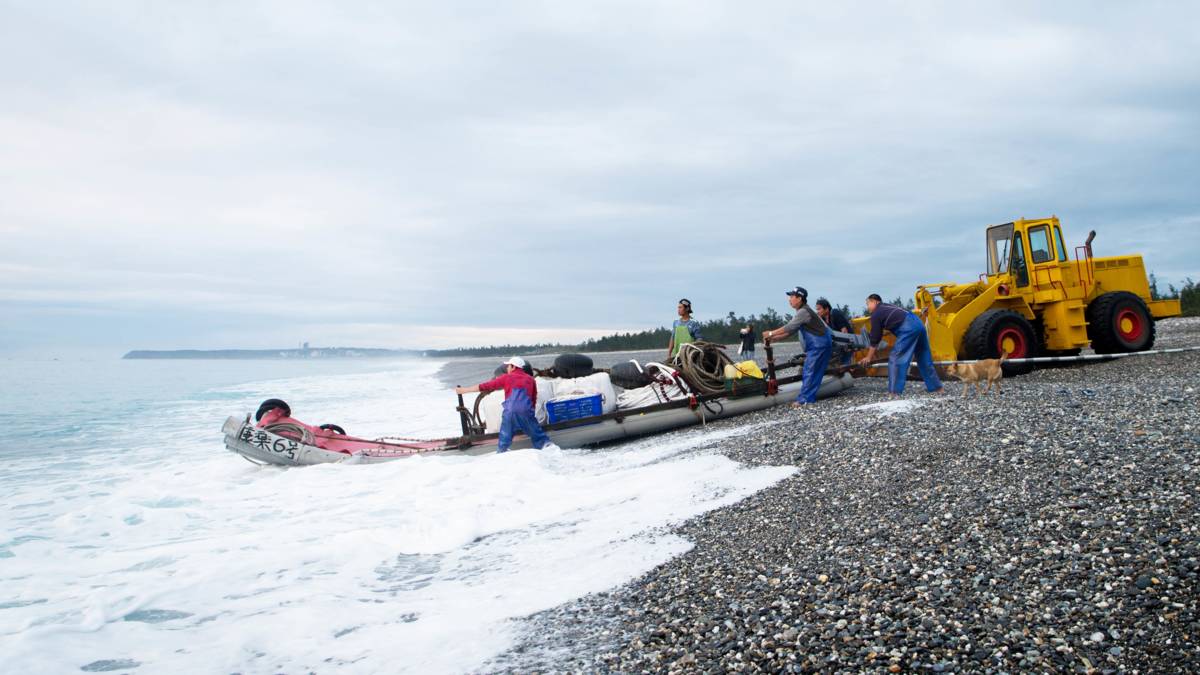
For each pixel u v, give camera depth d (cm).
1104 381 1160
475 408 1213
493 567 541
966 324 1439
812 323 1211
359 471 984
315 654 391
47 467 1093
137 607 470
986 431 711
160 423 1736
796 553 480
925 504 532
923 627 346
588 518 656
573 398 1152
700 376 1223
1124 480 503
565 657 368
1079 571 377
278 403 1124
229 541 640
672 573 479
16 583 525
